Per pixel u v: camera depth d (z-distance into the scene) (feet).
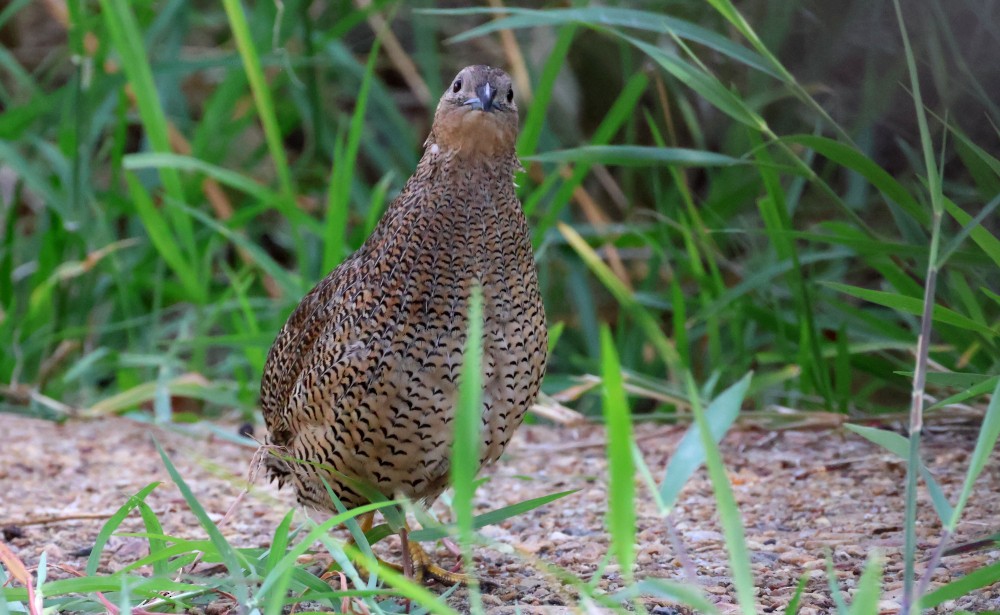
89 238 42.42
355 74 45.83
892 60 30.37
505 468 33.19
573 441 35.40
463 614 21.18
